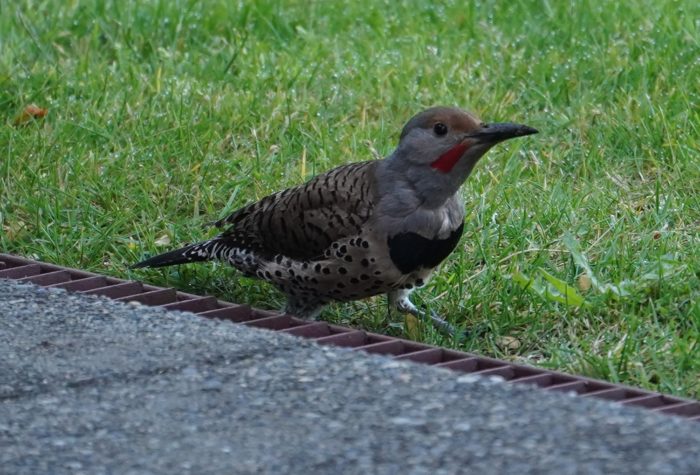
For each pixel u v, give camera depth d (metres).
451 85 14.80
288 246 9.89
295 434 7.09
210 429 7.19
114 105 14.38
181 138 13.45
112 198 12.45
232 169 12.97
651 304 9.89
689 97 14.05
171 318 8.98
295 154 13.34
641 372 8.96
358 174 9.75
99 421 7.34
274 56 16.02
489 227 11.38
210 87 14.87
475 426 7.10
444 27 16.84
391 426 7.13
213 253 10.45
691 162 12.45
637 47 15.42
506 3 17.53
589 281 10.37
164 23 16.88
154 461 6.83
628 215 11.52
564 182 12.48
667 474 6.49
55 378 7.96
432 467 6.64
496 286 10.47
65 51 16.58
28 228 12.14
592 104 14.10
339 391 7.63
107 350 8.38
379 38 16.59
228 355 8.24
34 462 6.86
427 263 9.70
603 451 6.76
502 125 9.45
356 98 14.55
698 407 8.06
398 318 10.41
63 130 13.73
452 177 9.51
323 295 10.04
